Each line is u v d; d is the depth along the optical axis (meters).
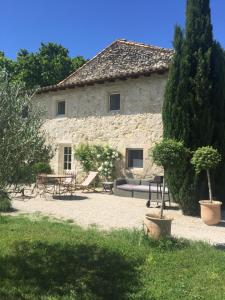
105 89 15.73
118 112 15.18
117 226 8.34
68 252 5.99
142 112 14.30
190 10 10.17
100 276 5.13
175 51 10.20
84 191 14.95
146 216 6.89
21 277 5.00
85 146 16.39
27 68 27.95
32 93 5.53
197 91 9.81
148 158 14.01
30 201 12.08
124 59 16.69
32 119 5.10
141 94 14.35
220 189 10.30
